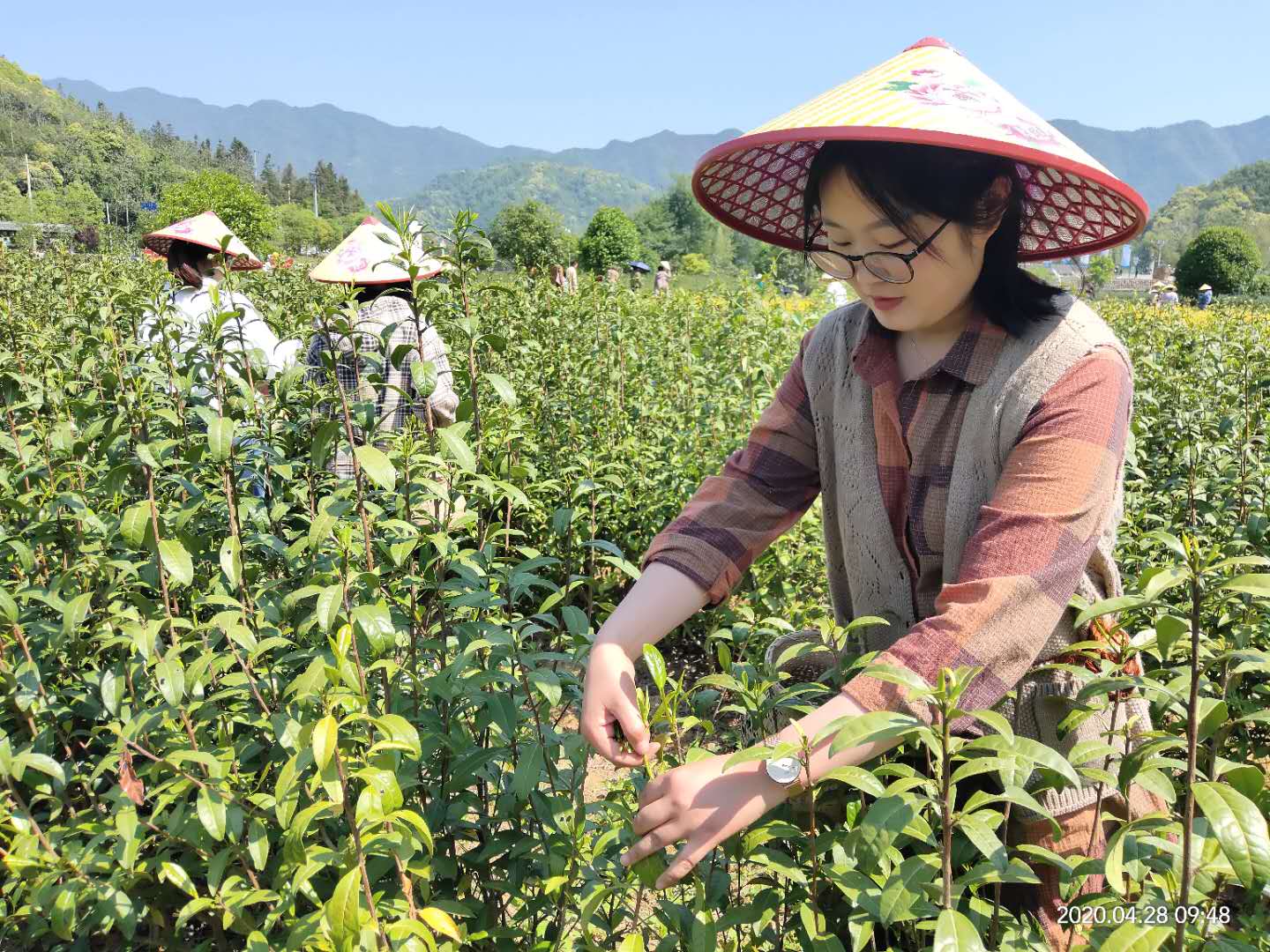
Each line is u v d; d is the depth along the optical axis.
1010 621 1.42
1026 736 1.74
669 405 6.51
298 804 1.85
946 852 1.25
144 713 1.88
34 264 8.69
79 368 3.43
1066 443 1.53
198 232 5.27
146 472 2.04
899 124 1.40
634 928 1.96
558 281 8.84
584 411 6.14
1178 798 1.88
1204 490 4.26
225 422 2.05
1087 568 1.73
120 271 7.03
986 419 1.66
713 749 2.93
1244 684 3.15
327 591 1.65
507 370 5.95
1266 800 1.26
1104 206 1.70
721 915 1.70
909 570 1.87
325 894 1.94
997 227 1.60
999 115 1.48
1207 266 38.53
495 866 2.08
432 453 2.36
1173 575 1.22
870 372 1.83
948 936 1.15
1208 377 5.84
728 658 1.74
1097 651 1.73
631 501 5.34
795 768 1.35
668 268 17.48
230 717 2.08
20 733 2.30
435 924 1.50
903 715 1.28
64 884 1.73
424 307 2.38
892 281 1.58
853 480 1.88
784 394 2.09
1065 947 1.77
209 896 1.88
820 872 1.48
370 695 2.06
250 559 2.63
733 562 1.90
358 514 2.28
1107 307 14.05
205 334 2.59
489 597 1.89
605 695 1.65
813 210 1.68
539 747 1.84
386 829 1.54
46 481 2.99
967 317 1.72
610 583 5.05
